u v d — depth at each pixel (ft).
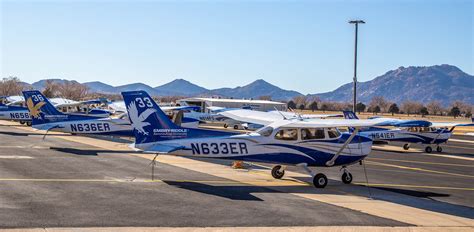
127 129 103.86
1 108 157.79
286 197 52.75
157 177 63.00
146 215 41.65
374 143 110.52
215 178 64.18
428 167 90.22
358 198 54.85
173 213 42.78
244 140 59.82
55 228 36.60
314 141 61.87
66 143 108.06
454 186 68.08
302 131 61.72
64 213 41.24
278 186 60.39
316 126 57.88
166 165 75.51
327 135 62.69
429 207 51.75
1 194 47.98
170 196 50.37
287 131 61.31
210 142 58.95
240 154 59.67
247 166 77.30
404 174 78.28
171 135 60.34
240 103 303.27
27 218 39.09
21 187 52.11
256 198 51.24
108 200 47.19
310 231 38.50
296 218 42.52
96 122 102.47
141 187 55.06
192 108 141.90
